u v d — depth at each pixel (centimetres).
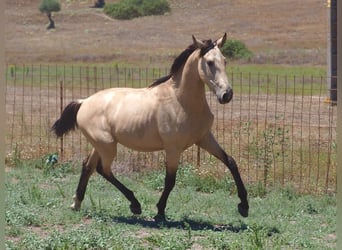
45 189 1430
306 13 7225
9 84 3328
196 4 7981
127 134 1198
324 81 3319
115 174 1536
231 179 1448
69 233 1066
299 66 4650
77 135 1919
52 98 2825
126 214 1256
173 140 1166
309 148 1585
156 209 1289
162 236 1061
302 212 1262
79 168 1598
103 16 7800
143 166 1577
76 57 5462
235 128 2022
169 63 4831
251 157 1611
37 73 3922
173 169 1181
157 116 1172
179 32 6938
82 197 1266
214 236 1067
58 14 7894
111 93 1243
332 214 1246
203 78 1121
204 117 1169
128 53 5628
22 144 1783
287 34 6531
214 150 1188
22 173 1568
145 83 3153
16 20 7712
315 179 1462
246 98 2677
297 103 2539
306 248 1039
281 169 1525
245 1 7906
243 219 1216
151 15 7762
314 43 6078
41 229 1157
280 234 1107
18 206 1259
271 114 2305
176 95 1164
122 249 998
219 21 7281
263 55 5184
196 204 1317
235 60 5034
